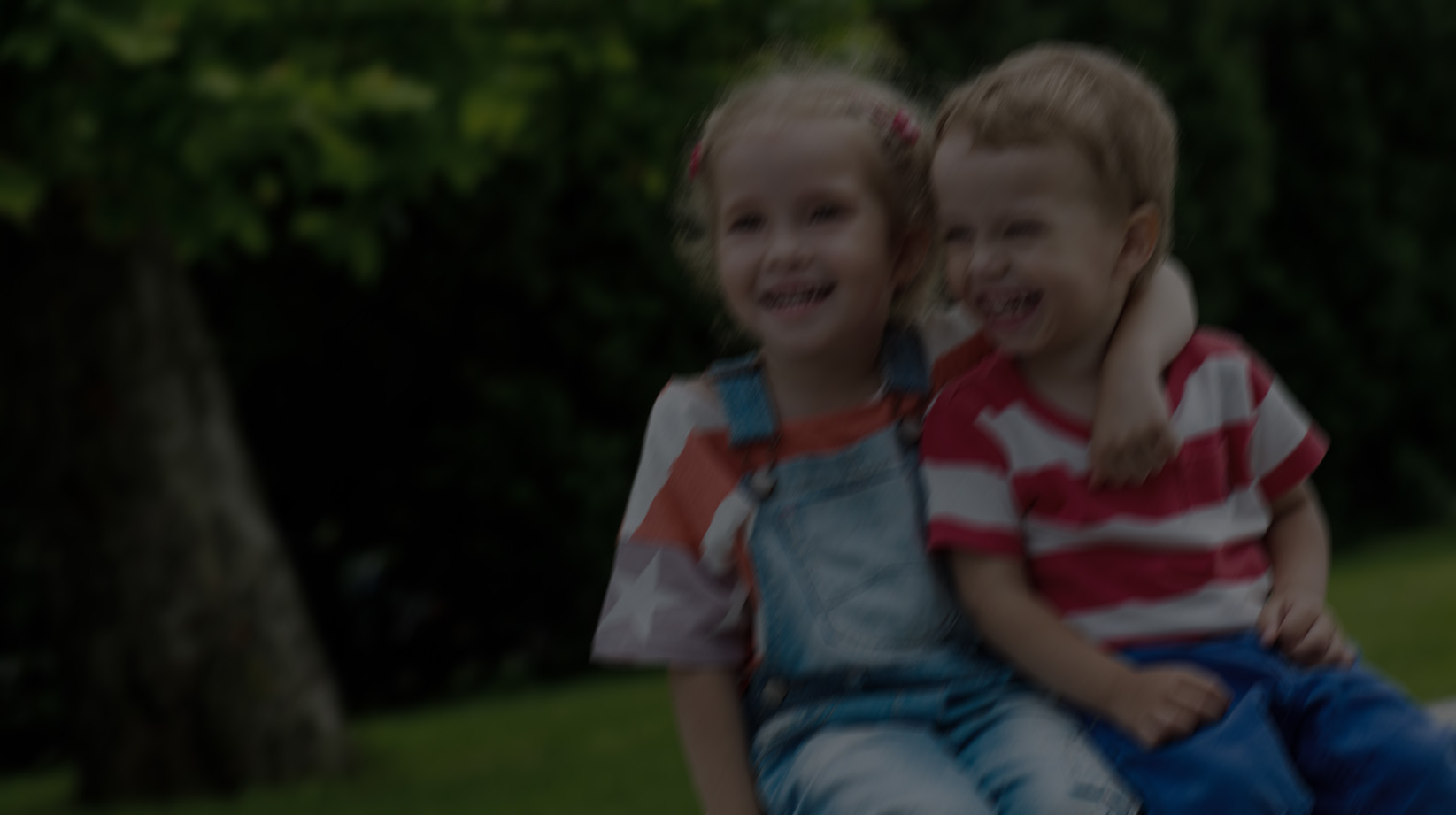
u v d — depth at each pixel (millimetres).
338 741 6051
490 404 8266
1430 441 11656
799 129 1786
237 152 4520
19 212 4395
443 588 8672
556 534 8430
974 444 1781
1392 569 9375
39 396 5785
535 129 5281
